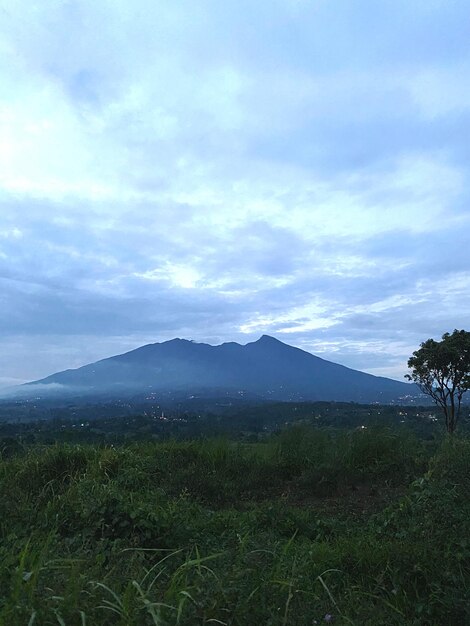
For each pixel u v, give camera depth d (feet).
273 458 26.99
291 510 19.48
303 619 9.34
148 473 22.90
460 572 11.64
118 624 8.17
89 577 9.72
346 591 11.47
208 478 23.77
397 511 16.76
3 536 14.55
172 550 13.91
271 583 10.11
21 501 18.07
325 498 23.18
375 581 11.96
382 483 24.57
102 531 14.82
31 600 8.21
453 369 37.65
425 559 12.39
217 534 16.29
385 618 10.30
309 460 26.13
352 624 9.39
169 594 9.14
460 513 14.74
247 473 25.67
